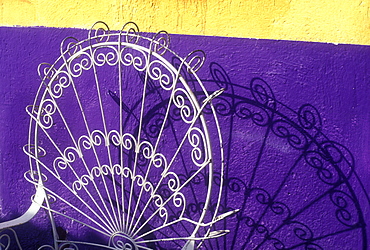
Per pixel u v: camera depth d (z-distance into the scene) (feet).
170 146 8.13
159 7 7.97
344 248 7.87
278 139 7.84
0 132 8.80
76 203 8.68
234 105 7.86
